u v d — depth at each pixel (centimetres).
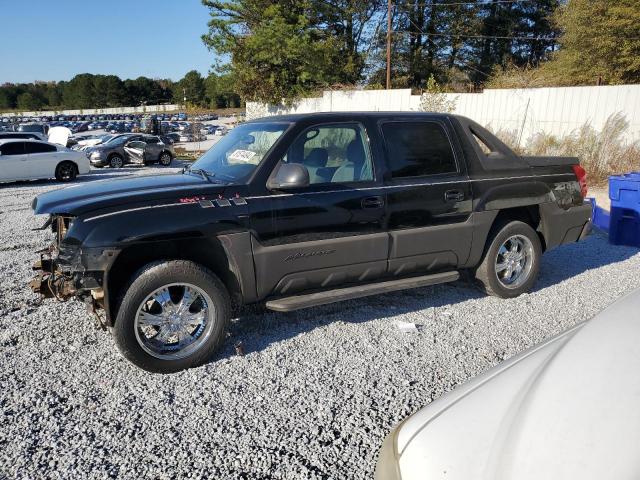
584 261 633
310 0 2927
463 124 475
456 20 3781
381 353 383
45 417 301
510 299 498
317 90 2722
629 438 125
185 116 7731
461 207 454
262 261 375
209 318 364
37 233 830
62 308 476
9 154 1574
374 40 3512
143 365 346
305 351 387
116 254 333
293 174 363
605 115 1476
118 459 265
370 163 419
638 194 680
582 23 2097
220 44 2698
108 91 13625
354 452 270
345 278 412
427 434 163
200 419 300
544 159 518
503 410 159
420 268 447
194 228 350
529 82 2284
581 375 151
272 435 284
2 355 381
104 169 2128
